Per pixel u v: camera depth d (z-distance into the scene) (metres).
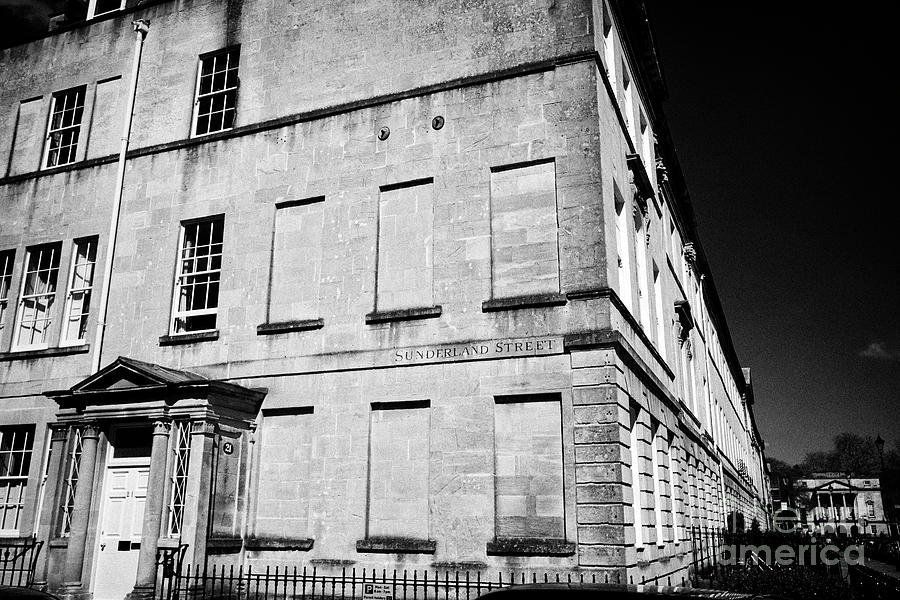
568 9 15.68
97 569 15.05
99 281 18.73
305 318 16.23
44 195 20.31
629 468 13.70
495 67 15.95
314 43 18.05
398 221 15.96
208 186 18.11
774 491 124.12
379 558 13.99
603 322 13.53
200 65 19.55
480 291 14.66
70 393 15.75
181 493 14.30
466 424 14.03
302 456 15.38
